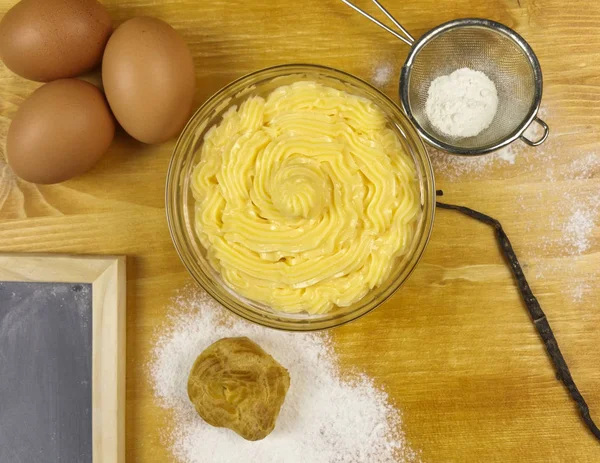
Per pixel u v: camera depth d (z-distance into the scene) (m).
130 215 0.31
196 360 0.30
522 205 0.31
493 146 0.29
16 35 0.26
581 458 0.31
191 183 0.28
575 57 0.31
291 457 0.31
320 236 0.26
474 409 0.31
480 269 0.31
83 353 0.30
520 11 0.31
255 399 0.29
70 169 0.28
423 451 0.31
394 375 0.31
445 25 0.29
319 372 0.31
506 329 0.31
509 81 0.31
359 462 0.31
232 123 0.27
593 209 0.31
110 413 0.30
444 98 0.30
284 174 0.26
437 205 0.30
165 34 0.27
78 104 0.27
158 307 0.31
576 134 0.31
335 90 0.27
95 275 0.30
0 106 0.31
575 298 0.31
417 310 0.31
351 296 0.27
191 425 0.31
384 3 0.31
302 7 0.31
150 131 0.27
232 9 0.31
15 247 0.31
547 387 0.31
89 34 0.27
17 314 0.30
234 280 0.27
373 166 0.26
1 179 0.31
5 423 0.30
